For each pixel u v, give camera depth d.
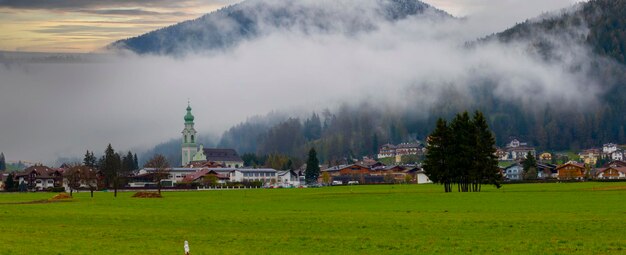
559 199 131.62
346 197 161.12
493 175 186.00
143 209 124.00
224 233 78.56
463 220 89.00
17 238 74.12
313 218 96.19
